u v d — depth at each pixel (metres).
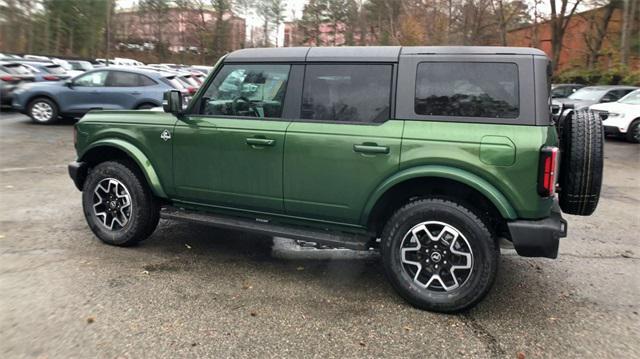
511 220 3.56
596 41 33.16
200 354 3.13
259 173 4.24
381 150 3.79
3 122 14.14
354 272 4.54
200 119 4.50
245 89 4.37
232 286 4.16
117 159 5.05
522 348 3.32
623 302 4.03
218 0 59.75
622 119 13.95
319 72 4.11
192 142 4.48
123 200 4.88
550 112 3.80
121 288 4.02
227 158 4.36
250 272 4.47
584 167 3.78
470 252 3.66
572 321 3.70
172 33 64.19
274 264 4.68
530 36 35.38
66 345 3.17
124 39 64.38
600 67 30.28
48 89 13.62
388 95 3.88
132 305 3.74
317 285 4.24
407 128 3.76
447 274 3.79
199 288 4.09
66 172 8.30
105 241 4.97
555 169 3.48
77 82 13.54
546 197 3.50
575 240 5.59
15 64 16.72
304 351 3.21
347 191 3.96
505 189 3.53
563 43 36.44
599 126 3.80
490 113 3.62
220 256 4.84
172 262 4.64
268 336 3.38
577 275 4.57
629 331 3.56
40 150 10.21
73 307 3.67
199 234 5.48
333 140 3.94
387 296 4.06
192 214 4.66
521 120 3.54
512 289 4.25
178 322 3.51
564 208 3.98
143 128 4.73
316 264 4.72
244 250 5.03
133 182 4.79
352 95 3.98
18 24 48.69
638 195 7.88
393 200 4.04
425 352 3.25
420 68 3.82
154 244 5.11
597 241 5.56
